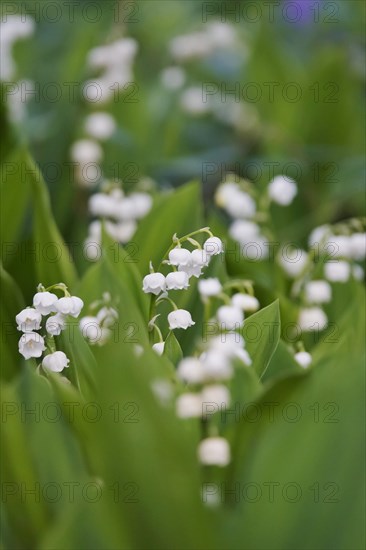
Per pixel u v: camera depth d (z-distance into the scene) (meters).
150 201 0.64
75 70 0.74
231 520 0.46
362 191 0.76
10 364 0.54
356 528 0.46
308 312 0.58
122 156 0.75
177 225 0.57
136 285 0.52
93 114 0.73
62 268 0.56
